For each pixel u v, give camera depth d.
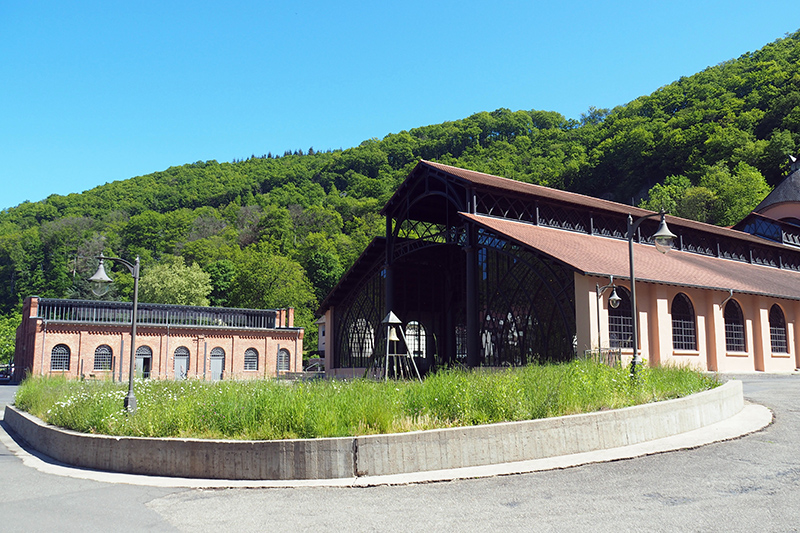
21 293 116.62
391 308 34.69
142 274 93.25
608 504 7.41
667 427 11.84
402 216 34.84
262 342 51.50
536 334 25.62
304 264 98.56
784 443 10.81
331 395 12.29
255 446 9.80
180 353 47.97
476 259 28.42
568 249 25.78
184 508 7.98
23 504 8.40
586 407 12.17
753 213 48.06
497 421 11.23
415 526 6.81
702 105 100.81
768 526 6.41
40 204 161.75
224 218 142.12
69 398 14.73
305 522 7.14
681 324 27.61
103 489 9.28
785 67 97.19
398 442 9.65
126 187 178.12
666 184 87.12
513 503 7.62
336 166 180.00
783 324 33.03
